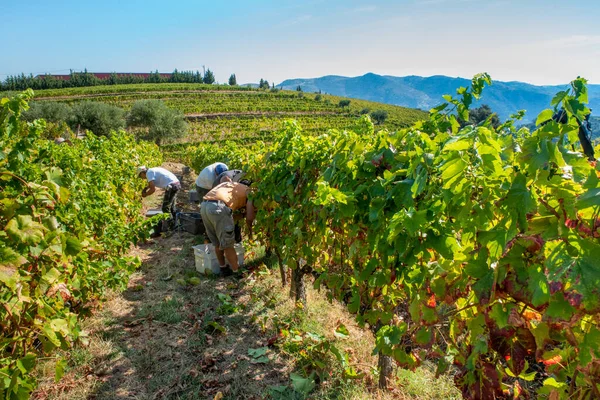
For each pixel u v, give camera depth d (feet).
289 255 13.93
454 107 8.63
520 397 8.52
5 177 7.40
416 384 10.34
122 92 271.49
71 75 333.01
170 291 16.29
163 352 11.92
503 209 5.13
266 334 13.14
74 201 12.17
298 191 14.03
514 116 7.61
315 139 13.80
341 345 12.22
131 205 22.68
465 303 6.47
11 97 8.16
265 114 225.76
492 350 6.17
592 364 4.69
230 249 17.56
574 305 4.09
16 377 6.71
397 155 8.57
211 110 218.38
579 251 4.31
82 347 11.80
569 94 5.03
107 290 15.75
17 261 6.38
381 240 7.89
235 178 20.10
